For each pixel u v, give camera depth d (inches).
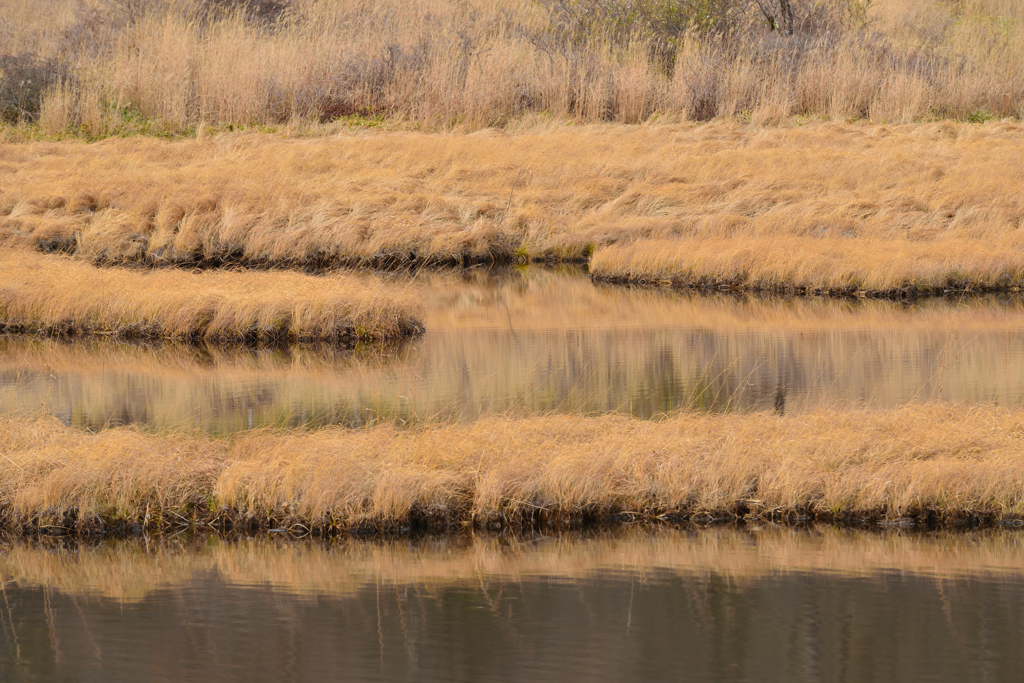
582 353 1402.6
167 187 2194.9
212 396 1210.6
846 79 3080.7
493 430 941.8
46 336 1535.4
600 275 1934.1
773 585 741.3
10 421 972.6
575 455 874.1
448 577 769.6
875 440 905.5
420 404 1154.7
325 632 687.7
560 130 2888.8
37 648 668.7
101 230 1996.8
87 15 3435.0
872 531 832.9
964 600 711.7
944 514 838.5
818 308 1686.8
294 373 1327.5
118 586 762.8
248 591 751.1
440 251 2031.3
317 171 2439.7
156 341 1510.8
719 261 1851.6
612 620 695.7
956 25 3676.2
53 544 829.2
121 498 850.8
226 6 3503.9
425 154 2593.5
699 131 2827.3
